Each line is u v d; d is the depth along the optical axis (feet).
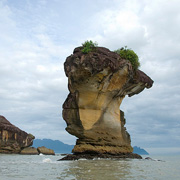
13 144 234.58
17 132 245.86
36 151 240.12
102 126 102.12
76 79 97.76
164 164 82.43
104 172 52.03
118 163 74.08
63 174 49.65
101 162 76.07
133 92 117.50
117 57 101.40
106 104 104.88
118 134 106.73
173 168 68.59
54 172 53.36
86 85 98.48
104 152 97.71
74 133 100.01
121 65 100.53
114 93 104.99
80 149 95.86
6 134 234.79
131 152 110.63
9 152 229.45
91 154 95.81
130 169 59.57
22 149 245.04
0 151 224.74
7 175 49.80
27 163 82.28
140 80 109.81
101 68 94.68
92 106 101.19
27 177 46.75
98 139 99.14
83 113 99.71
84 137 98.22
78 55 96.63
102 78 97.96
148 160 102.01
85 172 51.96
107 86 100.83
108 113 105.60
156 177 48.26
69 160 90.89
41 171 55.83
